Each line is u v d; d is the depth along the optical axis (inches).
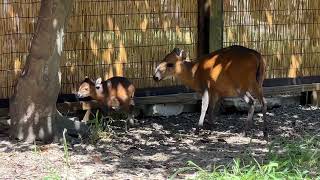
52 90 321.4
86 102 372.8
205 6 393.1
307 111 410.3
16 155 299.4
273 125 374.0
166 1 387.9
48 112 322.7
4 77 358.6
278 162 274.2
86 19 373.1
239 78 344.8
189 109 405.1
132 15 382.6
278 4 411.5
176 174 264.1
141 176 267.3
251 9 405.4
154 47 389.1
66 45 370.6
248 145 324.2
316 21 421.7
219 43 394.9
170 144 327.6
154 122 382.3
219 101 364.8
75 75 374.6
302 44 419.8
